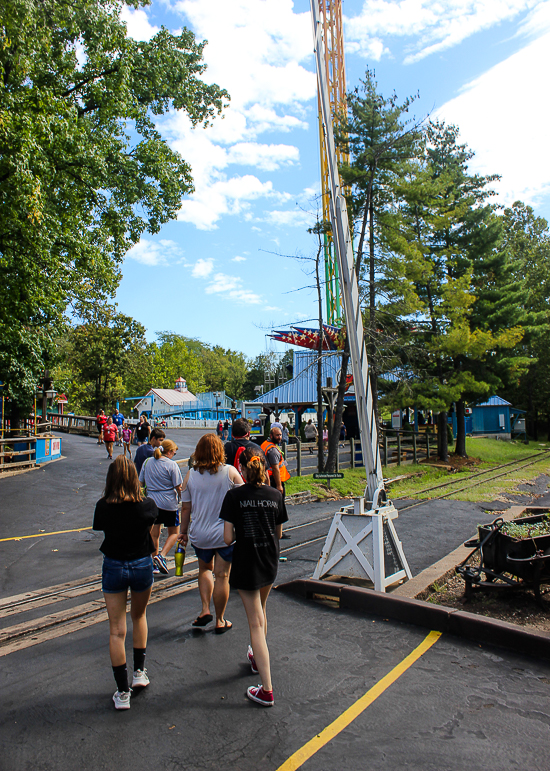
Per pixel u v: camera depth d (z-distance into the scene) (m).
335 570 6.35
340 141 18.66
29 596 6.54
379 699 3.89
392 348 22.33
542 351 46.19
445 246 28.17
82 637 5.21
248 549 3.93
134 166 19.52
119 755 3.25
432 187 23.62
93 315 47.31
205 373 108.19
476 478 20.67
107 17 16.66
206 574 5.26
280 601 6.16
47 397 27.52
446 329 26.16
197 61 22.06
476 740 3.37
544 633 4.64
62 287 17.80
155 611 5.94
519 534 6.38
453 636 5.05
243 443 6.73
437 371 26.73
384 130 17.94
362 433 6.52
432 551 8.73
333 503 14.37
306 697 3.94
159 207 20.73
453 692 4.00
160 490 7.29
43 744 3.37
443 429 26.22
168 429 55.66
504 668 4.39
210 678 4.25
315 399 33.47
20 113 12.85
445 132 29.55
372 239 19.50
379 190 19.17
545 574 5.91
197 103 22.42
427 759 3.18
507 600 6.06
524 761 3.16
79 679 4.29
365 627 5.30
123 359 50.84
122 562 3.87
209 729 3.53
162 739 3.42
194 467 5.27
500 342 24.86
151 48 20.38
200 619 5.27
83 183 17.14
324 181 22.70
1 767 3.13
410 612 5.39
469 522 11.27
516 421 48.03
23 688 4.14
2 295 13.72
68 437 35.66
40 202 12.94
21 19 12.56
